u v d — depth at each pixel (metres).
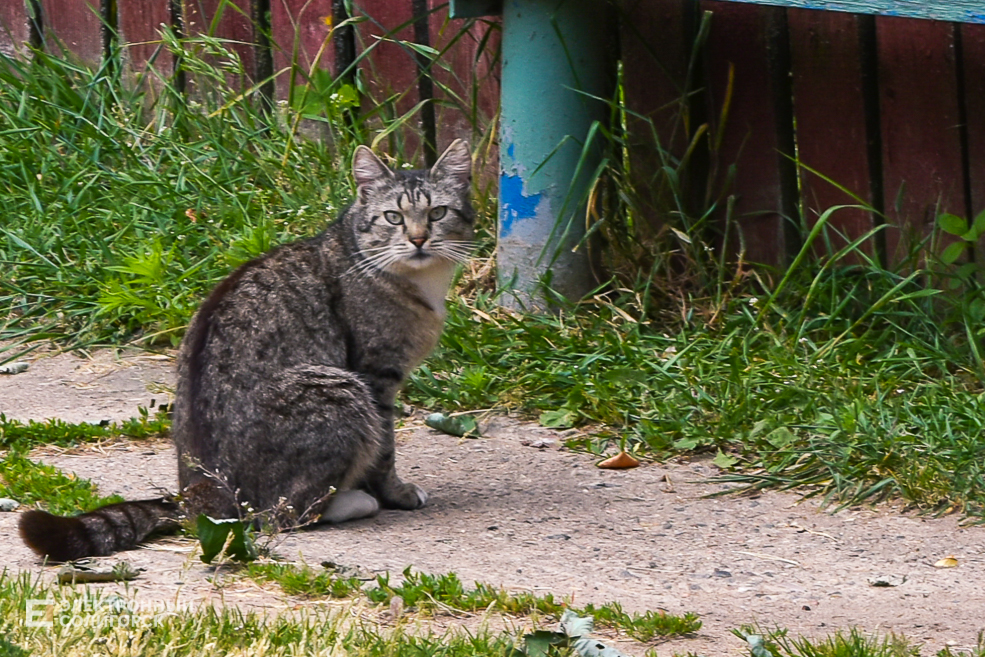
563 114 11.88
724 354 11.11
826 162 11.95
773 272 12.05
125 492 8.84
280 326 8.55
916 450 9.33
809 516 8.78
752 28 12.01
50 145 14.63
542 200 12.01
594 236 12.24
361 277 8.78
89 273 12.71
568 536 8.32
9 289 12.89
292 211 13.41
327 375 8.48
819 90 11.84
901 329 11.13
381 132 13.94
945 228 11.23
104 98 15.07
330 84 14.18
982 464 9.05
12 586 6.41
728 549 8.13
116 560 7.34
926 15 10.02
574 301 12.12
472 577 7.37
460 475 9.55
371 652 5.83
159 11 15.55
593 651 5.96
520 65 11.89
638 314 12.05
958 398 10.04
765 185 12.20
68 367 11.79
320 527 8.39
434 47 13.77
